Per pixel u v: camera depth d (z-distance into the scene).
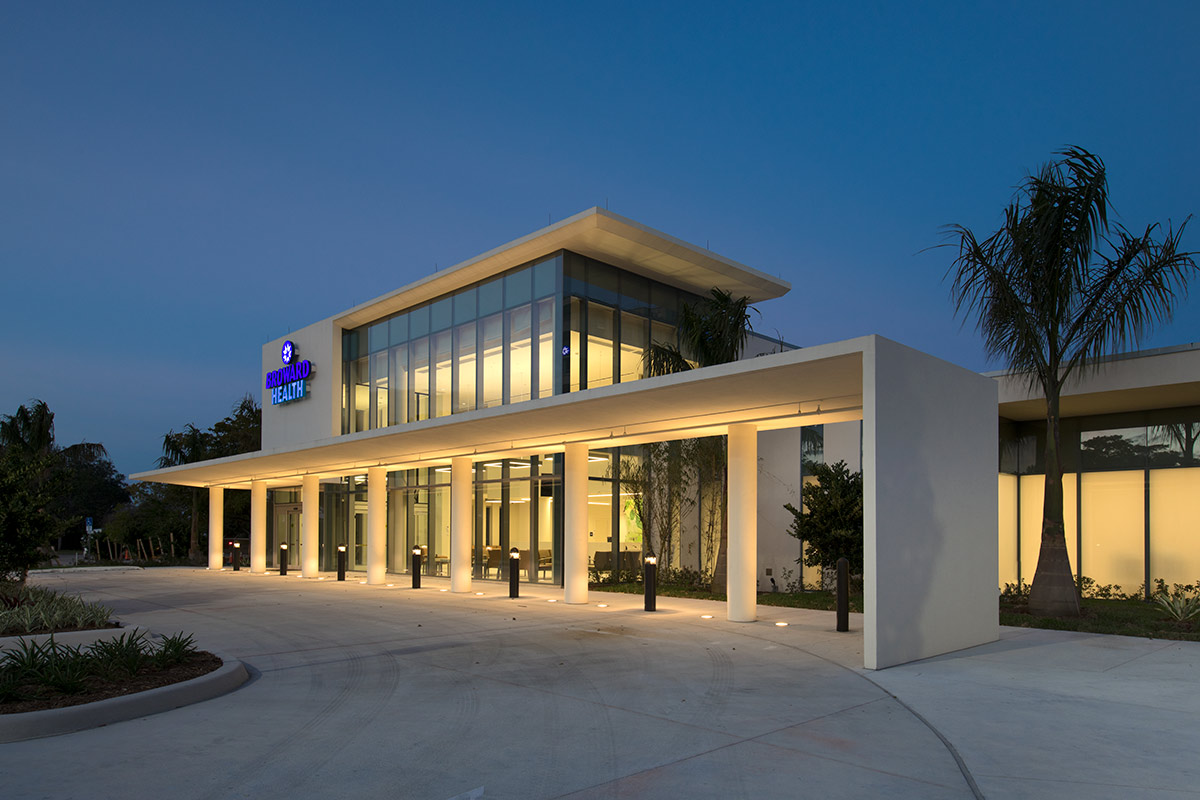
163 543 43.75
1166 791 5.41
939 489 11.36
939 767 6.00
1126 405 18.86
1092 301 14.72
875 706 7.98
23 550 14.96
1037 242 14.24
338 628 13.70
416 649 11.48
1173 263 14.02
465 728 7.11
